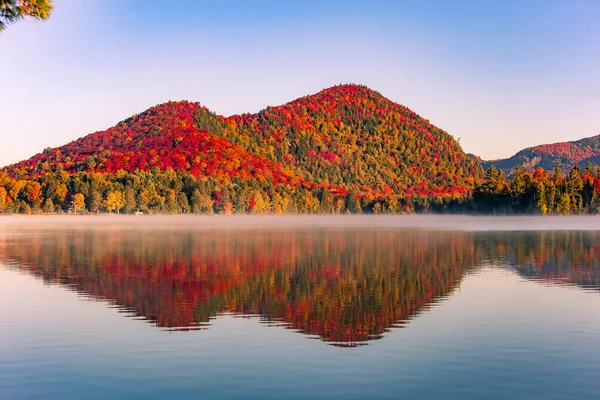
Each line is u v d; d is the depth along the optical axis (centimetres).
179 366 2145
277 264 5047
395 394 1888
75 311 3031
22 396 1878
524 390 1917
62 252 6153
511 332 2589
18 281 4038
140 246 6962
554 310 3038
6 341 2452
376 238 8594
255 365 2155
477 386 1950
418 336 2538
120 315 2944
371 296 3456
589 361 2188
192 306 3164
